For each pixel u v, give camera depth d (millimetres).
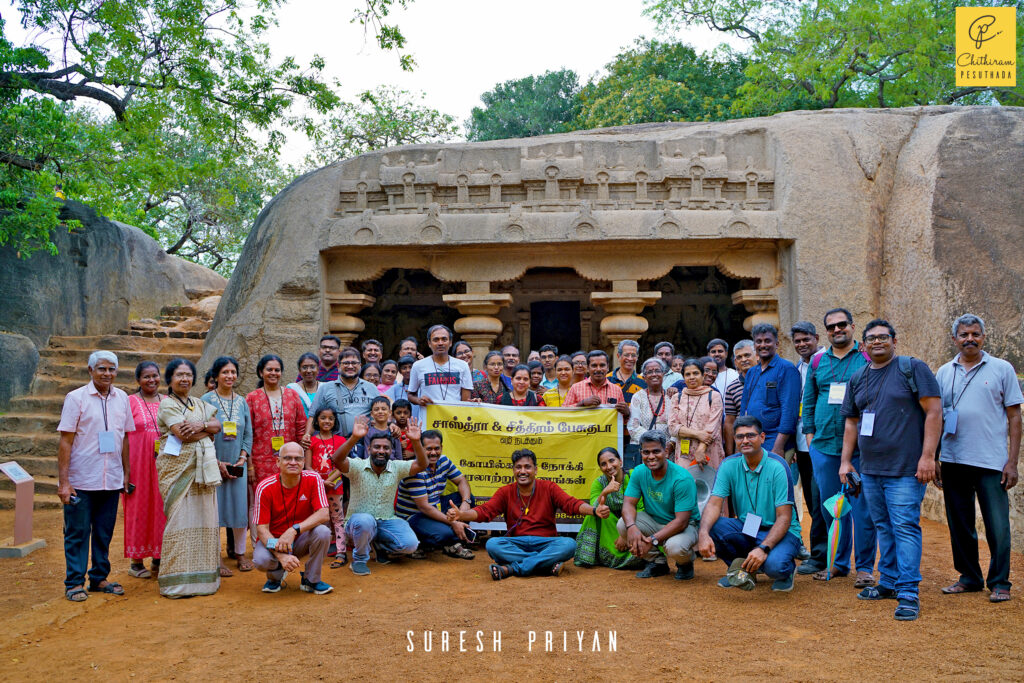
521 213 11250
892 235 10898
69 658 4691
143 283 17047
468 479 7637
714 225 10938
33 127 12195
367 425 6809
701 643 4754
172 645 4879
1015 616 5152
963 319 5641
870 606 5426
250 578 6586
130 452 6477
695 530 6266
